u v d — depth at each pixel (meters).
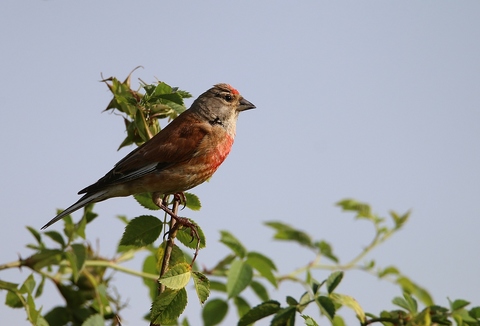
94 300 8.50
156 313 6.25
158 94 7.83
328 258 9.61
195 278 6.33
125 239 7.26
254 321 6.62
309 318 6.39
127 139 8.03
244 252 8.46
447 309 6.80
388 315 6.84
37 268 7.84
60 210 8.69
